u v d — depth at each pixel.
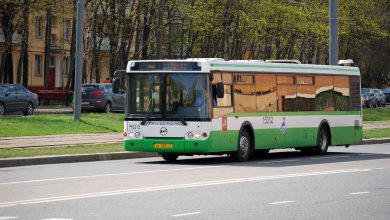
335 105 39.06
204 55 87.69
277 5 87.12
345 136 39.88
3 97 52.38
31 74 98.75
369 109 81.44
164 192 20.62
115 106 62.41
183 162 32.31
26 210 16.98
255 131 33.59
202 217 16.22
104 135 42.16
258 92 33.91
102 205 17.91
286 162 32.59
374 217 16.58
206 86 31.05
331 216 16.67
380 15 104.38
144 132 31.47
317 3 93.56
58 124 44.00
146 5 75.38
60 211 16.86
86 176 25.11
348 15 94.94
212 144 31.14
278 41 93.50
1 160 29.09
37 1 70.31
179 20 82.44
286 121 35.50
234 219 16.00
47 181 23.31
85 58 78.06
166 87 31.36
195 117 30.98
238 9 83.44
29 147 34.28
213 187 22.00
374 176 25.88
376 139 49.41
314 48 100.75
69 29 99.62
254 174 26.39
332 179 24.73
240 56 90.75
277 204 18.48
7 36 72.31
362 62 116.19
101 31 79.06
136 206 17.80
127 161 32.66
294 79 36.19
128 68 31.94
